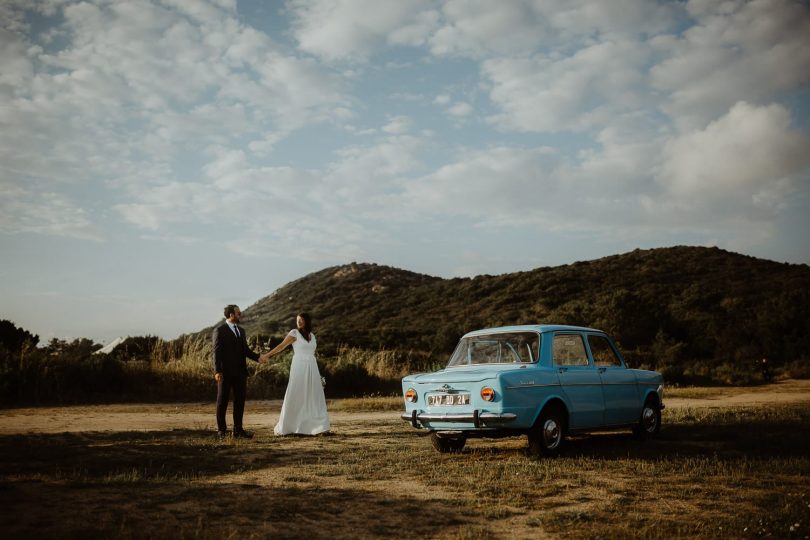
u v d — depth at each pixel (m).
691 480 6.91
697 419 13.02
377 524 5.25
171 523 5.17
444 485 6.74
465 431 8.38
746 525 5.10
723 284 80.31
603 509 5.71
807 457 8.28
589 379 9.23
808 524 5.12
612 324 50.88
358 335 66.62
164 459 8.22
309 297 109.31
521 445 9.90
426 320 83.25
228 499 6.02
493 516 5.48
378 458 8.45
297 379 10.99
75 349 22.31
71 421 13.01
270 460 8.21
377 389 23.48
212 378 19.81
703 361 43.28
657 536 4.82
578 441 10.33
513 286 89.50
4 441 9.70
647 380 10.44
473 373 8.42
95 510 5.52
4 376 17.05
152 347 22.72
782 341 44.53
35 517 5.26
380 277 115.00
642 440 10.24
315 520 5.36
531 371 8.48
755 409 14.99
